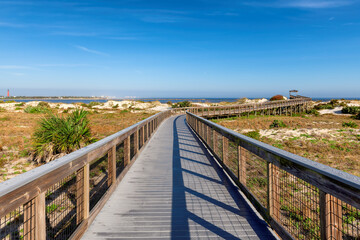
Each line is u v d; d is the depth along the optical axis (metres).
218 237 2.38
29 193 1.50
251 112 39.78
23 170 6.99
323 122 23.70
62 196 3.54
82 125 8.38
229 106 31.98
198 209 3.04
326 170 1.50
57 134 7.77
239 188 3.72
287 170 2.04
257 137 14.26
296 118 29.89
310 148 10.74
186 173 4.71
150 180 4.27
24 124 18.38
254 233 2.45
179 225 2.63
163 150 7.22
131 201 3.32
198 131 10.16
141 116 29.78
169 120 21.77
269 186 2.47
